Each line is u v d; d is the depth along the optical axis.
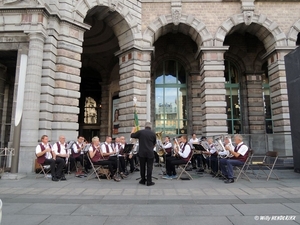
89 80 25.39
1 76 13.99
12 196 6.14
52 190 6.90
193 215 4.59
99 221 4.25
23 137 10.24
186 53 20.48
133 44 15.24
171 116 20.14
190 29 16.59
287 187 7.39
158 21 16.08
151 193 6.51
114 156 9.47
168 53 20.55
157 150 12.51
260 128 19.42
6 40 11.16
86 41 20.06
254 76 20.11
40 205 5.26
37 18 11.04
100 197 6.03
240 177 9.37
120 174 9.38
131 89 15.21
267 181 8.53
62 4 12.23
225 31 16.23
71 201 5.62
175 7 16.22
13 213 4.70
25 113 10.42
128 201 5.62
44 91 11.09
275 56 16.25
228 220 4.30
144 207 5.12
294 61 10.62
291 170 11.25
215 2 16.50
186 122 20.11
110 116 22.28
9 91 14.84
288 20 16.45
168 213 4.71
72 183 8.07
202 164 11.68
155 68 20.52
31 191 6.77
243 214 4.65
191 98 20.08
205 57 16.02
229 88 20.62
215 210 4.91
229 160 8.40
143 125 15.03
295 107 10.59
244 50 20.33
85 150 10.37
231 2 16.55
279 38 16.12
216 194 6.39
